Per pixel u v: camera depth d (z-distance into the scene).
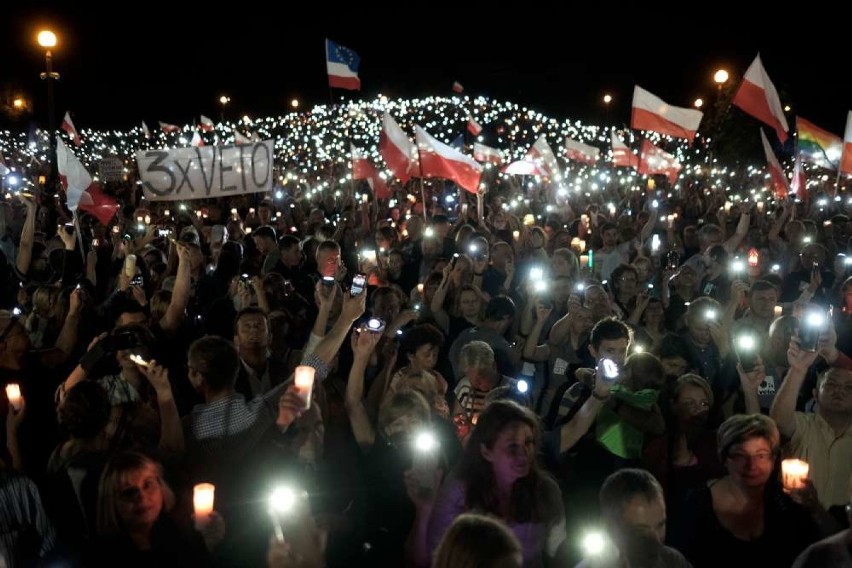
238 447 4.86
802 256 10.83
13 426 5.55
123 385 5.91
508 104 32.41
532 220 14.49
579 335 7.75
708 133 32.78
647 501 3.91
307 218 17.30
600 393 5.14
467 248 10.52
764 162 31.58
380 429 5.11
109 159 16.42
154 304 7.65
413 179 23.00
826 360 6.13
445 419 5.54
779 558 4.47
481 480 4.36
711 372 7.31
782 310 8.32
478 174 13.78
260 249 11.68
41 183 21.52
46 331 7.89
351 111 30.45
